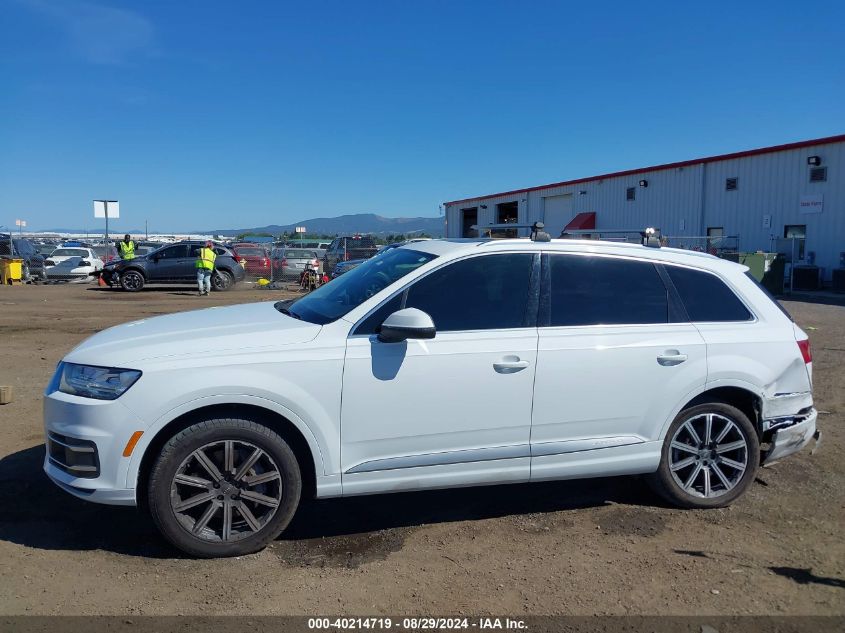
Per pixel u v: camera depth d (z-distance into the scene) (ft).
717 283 16.34
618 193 104.73
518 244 15.28
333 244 96.17
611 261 15.71
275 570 12.87
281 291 77.61
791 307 58.13
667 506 16.15
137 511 15.26
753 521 15.35
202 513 13.15
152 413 12.58
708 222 89.35
